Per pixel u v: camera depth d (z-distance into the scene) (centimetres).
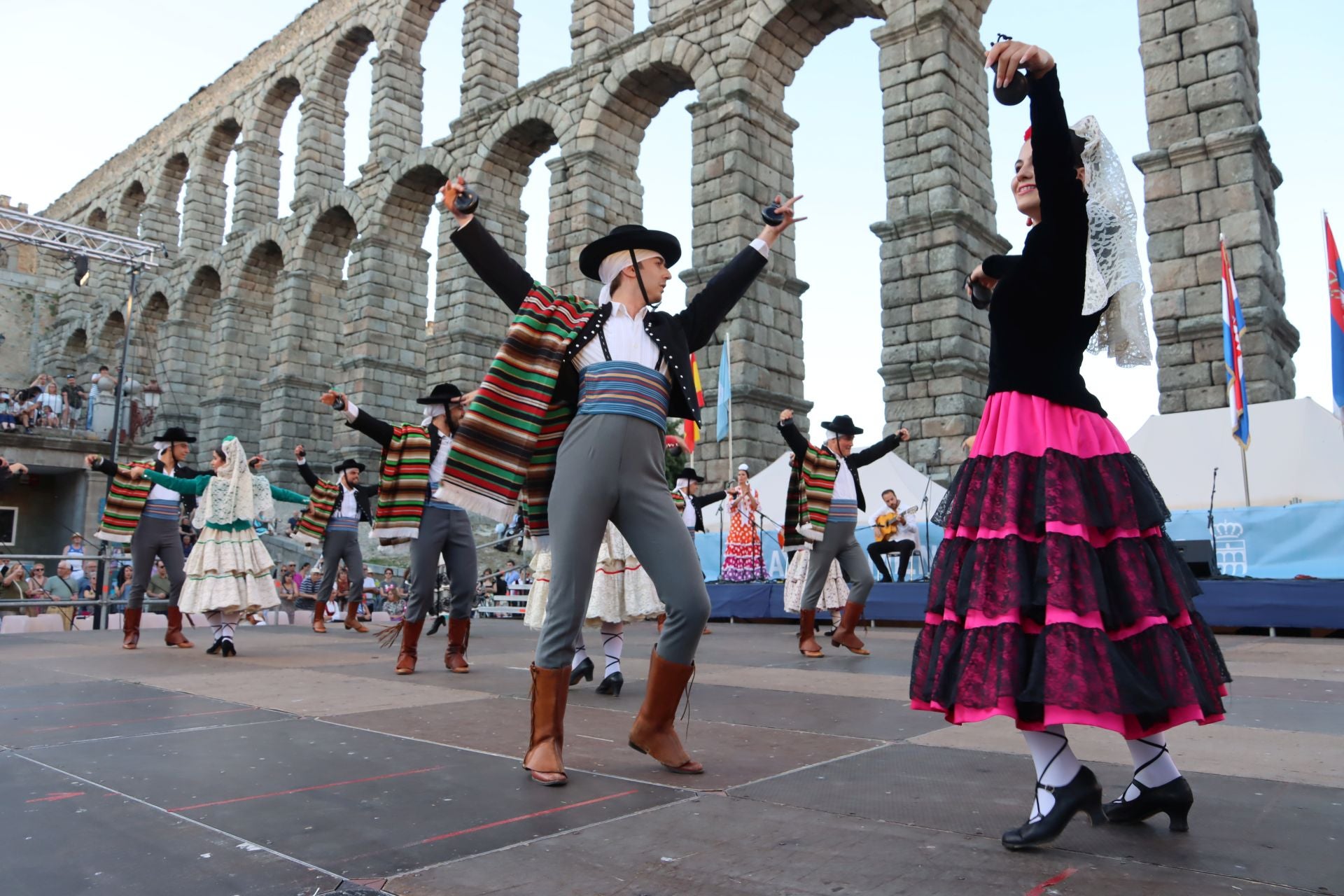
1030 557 224
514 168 2727
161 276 3959
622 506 317
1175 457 1217
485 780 307
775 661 713
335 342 3312
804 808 270
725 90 2045
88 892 205
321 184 3294
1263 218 1380
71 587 1496
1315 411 1166
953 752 349
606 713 464
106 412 2461
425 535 637
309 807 274
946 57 1739
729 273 350
